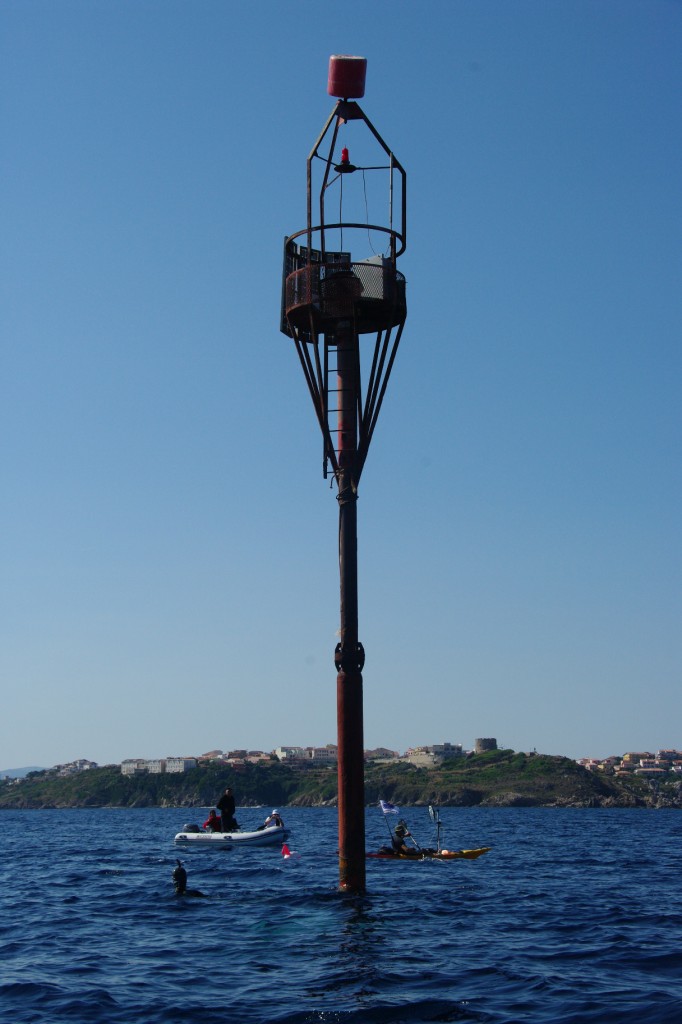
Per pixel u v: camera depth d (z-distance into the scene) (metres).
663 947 17.92
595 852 48.38
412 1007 13.28
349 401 22.61
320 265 22.78
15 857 46.22
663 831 84.12
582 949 17.69
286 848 40.16
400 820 37.31
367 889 26.33
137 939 19.34
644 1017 12.61
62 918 22.67
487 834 74.31
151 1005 13.65
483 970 15.71
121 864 38.91
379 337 22.94
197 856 41.44
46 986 14.98
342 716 22.25
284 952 17.45
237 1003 13.67
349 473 22.38
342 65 22.48
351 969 15.77
